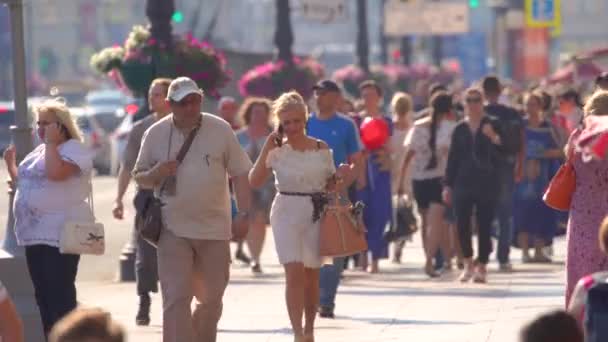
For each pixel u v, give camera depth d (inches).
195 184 1189.7
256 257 2046.0
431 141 1991.9
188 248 1198.3
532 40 5885.8
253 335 1429.6
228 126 1206.9
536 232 2190.0
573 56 3238.2
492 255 2335.1
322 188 1314.0
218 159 1200.8
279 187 1314.0
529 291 1734.7
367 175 1985.7
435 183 1995.6
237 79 3693.4
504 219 2049.7
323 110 1531.7
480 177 1824.6
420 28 5757.9
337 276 1544.0
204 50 2253.9
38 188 1238.3
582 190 1119.0
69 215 1242.0
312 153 1310.3
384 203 2000.5
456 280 1915.6
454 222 1999.3
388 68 5664.4
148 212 1195.3
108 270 2204.7
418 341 1343.5
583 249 1118.4
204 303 1212.5
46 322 1257.4
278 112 1310.3
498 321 1451.8
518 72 6259.8
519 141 1991.9
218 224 1200.2
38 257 1247.5
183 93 1187.9
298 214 1307.8
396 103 2149.4
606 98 1127.0
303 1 4042.8
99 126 5241.1
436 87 2343.8
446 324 1453.0
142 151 1210.0
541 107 2181.3
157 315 1612.9
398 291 1785.2
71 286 1259.2
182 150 1195.9
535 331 689.0
